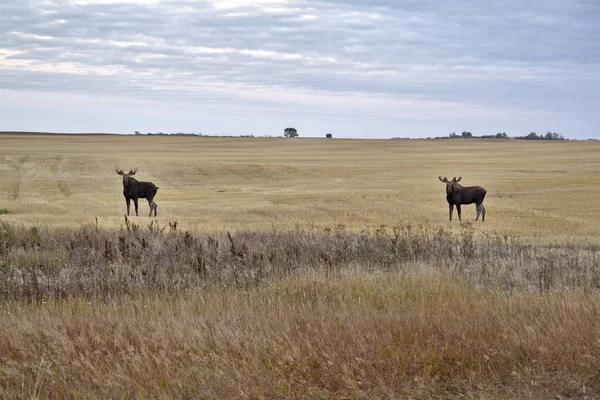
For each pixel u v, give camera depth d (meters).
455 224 29.16
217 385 5.89
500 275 12.50
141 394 5.78
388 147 151.50
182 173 75.62
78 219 30.42
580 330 7.21
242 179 71.25
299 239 17.03
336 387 6.06
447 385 6.13
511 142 171.75
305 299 10.11
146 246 15.16
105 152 116.06
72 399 5.86
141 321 8.02
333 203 41.75
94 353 6.69
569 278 12.13
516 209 37.03
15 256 14.89
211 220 30.77
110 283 11.77
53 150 119.19
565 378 6.09
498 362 6.48
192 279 12.09
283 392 5.89
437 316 8.04
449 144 163.00
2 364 6.63
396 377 6.16
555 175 71.25
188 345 6.88
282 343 6.91
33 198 48.22
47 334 7.32
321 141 176.00
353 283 10.88
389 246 15.80
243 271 12.67
